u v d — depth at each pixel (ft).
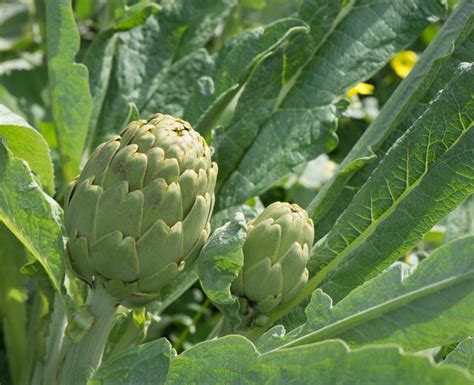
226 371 3.55
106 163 3.56
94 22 5.51
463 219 4.50
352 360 3.35
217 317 4.98
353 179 4.15
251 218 4.26
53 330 4.07
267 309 3.82
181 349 4.80
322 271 3.95
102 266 3.59
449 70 4.08
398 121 4.10
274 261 3.77
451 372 3.25
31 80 5.19
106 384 3.64
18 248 4.29
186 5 4.65
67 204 3.62
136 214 3.53
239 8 5.35
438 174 3.88
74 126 4.23
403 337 3.58
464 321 3.51
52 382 4.04
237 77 4.32
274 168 4.29
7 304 4.33
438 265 3.54
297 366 3.44
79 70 4.18
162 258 3.57
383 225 3.93
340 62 4.33
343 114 4.33
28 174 3.73
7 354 4.42
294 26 4.31
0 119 3.84
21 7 6.13
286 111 4.33
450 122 3.86
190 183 3.55
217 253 3.66
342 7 4.35
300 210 3.81
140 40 4.61
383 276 3.61
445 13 4.36
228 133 4.27
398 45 4.34
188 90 4.59
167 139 3.55
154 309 4.13
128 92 4.57
